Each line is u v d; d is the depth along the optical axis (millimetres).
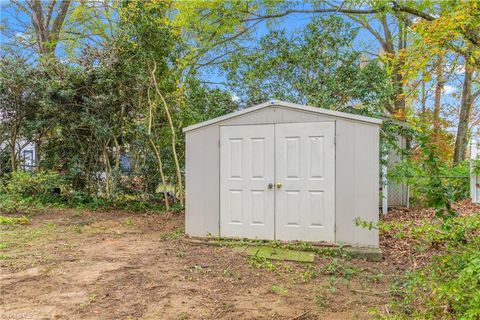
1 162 9688
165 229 6691
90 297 3484
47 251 5043
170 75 8844
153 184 9125
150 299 3467
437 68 6742
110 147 9320
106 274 4133
